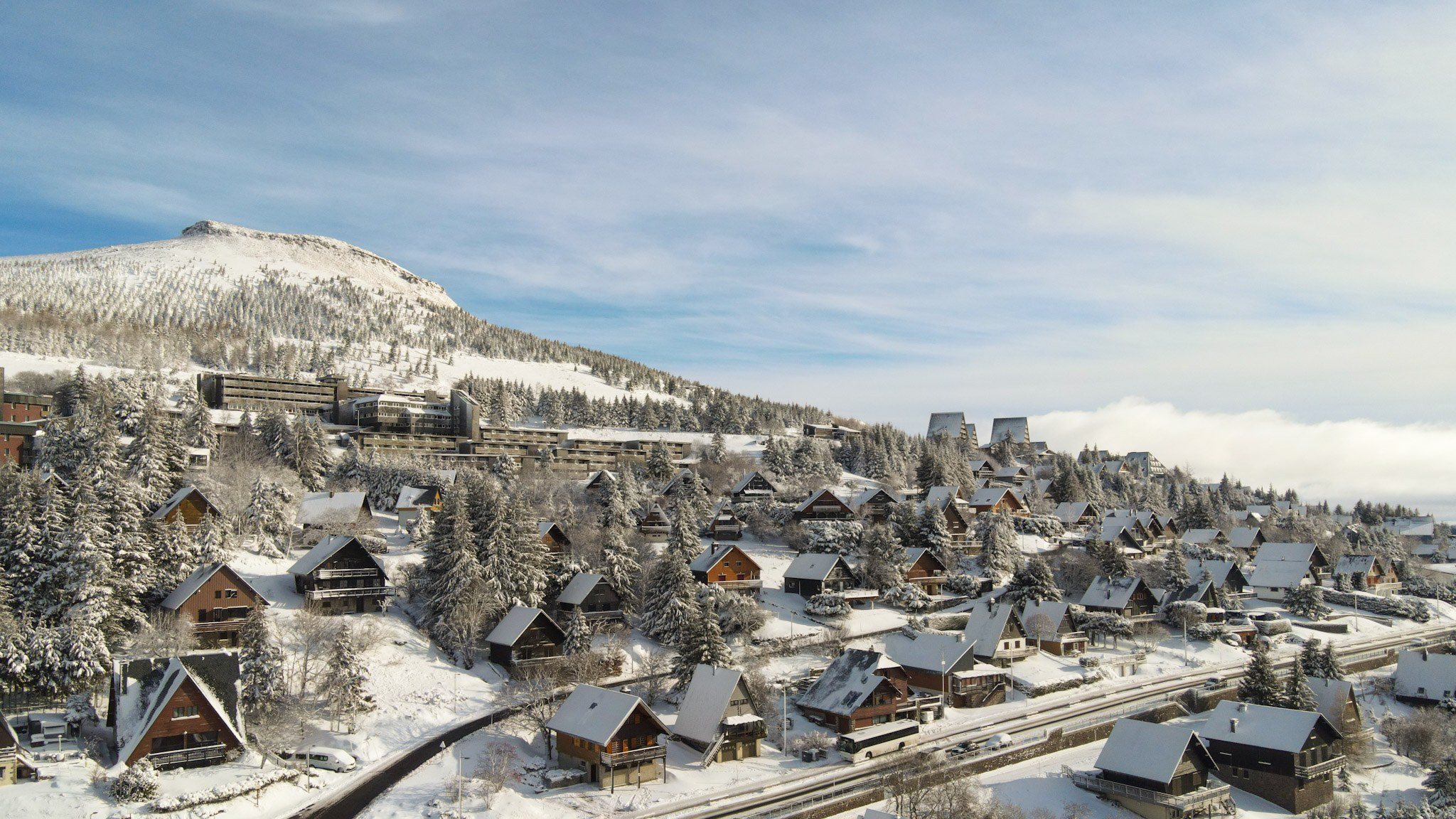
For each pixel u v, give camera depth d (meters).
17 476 83.06
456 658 90.06
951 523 147.12
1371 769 82.31
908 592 118.25
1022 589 118.31
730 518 147.88
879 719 81.19
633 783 68.50
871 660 84.12
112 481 85.31
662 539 139.75
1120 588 122.31
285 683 73.75
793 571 120.19
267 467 138.75
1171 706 90.44
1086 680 99.88
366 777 64.88
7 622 66.75
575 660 87.94
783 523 148.50
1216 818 69.56
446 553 95.38
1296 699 85.12
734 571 116.25
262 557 104.62
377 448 190.00
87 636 68.19
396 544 120.94
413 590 100.00
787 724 81.44
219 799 56.84
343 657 72.81
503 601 94.75
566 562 107.31
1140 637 117.19
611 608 101.69
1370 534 196.88
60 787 55.94
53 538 75.88
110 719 65.81
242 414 183.50
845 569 118.75
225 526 101.19
